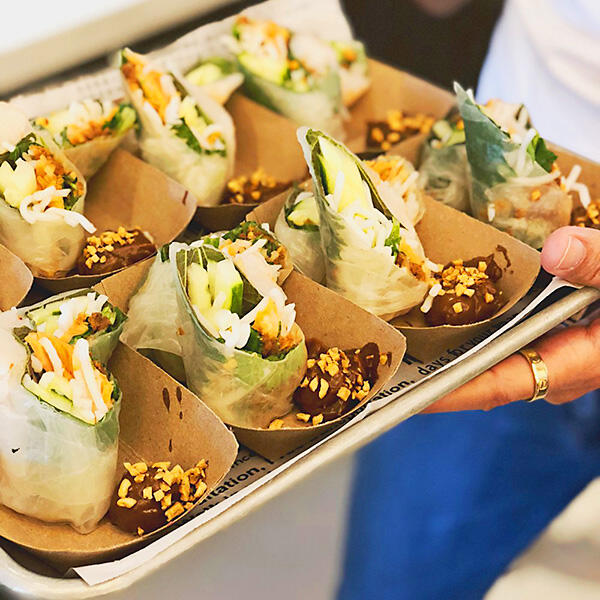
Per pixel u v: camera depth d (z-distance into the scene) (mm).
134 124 785
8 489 628
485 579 715
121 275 704
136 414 663
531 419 742
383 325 682
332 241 704
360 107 902
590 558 727
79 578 600
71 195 732
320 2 901
